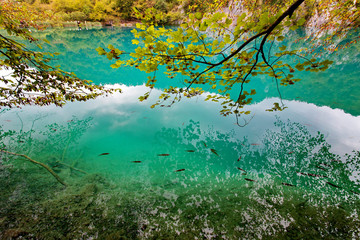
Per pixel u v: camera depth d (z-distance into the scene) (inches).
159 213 136.4
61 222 124.9
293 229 124.1
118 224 126.1
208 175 187.9
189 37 68.8
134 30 65.6
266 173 191.3
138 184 170.6
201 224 127.4
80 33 1236.5
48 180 163.6
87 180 170.2
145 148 240.4
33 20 194.7
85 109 330.0
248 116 329.1
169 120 317.4
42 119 278.2
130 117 320.8
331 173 188.4
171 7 1727.4
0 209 129.4
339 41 639.8
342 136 261.6
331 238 118.1
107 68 658.8
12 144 211.2
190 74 89.5
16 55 112.7
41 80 132.0
